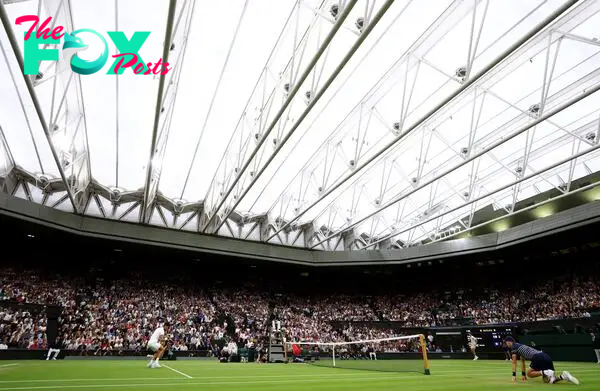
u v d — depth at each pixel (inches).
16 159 1050.1
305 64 761.6
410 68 799.1
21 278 1294.3
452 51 762.2
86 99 799.1
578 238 1381.6
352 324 1739.7
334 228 1632.6
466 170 1225.4
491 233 1485.0
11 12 545.3
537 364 365.1
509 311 1556.3
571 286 1467.8
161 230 1337.4
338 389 293.0
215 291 1727.4
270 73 777.6
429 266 1792.6
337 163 1165.7
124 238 1267.2
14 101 797.2
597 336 927.0
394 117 952.3
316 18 655.8
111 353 1138.0
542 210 1423.5
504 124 965.2
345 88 866.1
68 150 888.3
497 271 1766.7
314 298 1945.1
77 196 1154.7
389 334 1668.3
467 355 1379.2
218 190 1194.6
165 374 446.9
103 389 271.0
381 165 1192.2
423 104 906.1
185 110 863.7
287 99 642.2
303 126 979.9
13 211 1047.6
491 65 575.8
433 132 985.5
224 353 1042.1
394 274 1987.0
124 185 1206.9
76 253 1459.2
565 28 677.9
